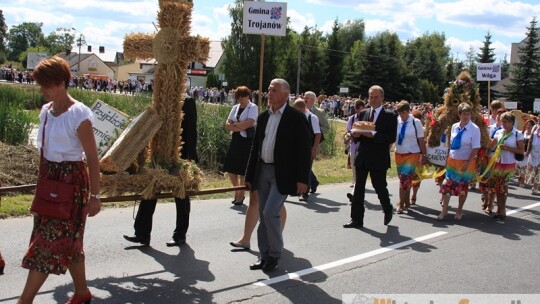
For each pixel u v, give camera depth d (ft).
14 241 22.30
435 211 34.65
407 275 21.12
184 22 20.94
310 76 225.97
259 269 20.94
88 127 13.82
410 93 214.07
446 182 32.12
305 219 30.14
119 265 20.51
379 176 28.35
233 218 29.17
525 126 49.96
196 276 19.80
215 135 46.24
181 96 21.17
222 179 42.45
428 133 36.37
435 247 25.54
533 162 45.03
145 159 20.67
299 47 205.16
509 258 24.31
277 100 20.20
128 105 58.85
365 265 22.15
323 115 39.81
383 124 27.94
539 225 31.89
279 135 20.02
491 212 34.53
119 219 27.14
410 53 258.98
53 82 13.51
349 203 35.55
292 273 20.66
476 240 27.37
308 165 20.03
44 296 16.94
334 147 65.10
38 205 13.65
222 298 17.79
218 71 264.31
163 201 32.24
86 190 14.15
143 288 18.29
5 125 41.11
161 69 20.79
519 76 181.57
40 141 13.98
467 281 20.74
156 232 25.38
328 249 24.23
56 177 13.82
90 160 13.94
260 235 21.24
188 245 23.68
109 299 17.15
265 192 20.99
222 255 22.50
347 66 227.20
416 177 35.42
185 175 20.03
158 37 20.62
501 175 33.22
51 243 13.69
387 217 28.99
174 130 21.06
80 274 14.82
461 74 36.47
